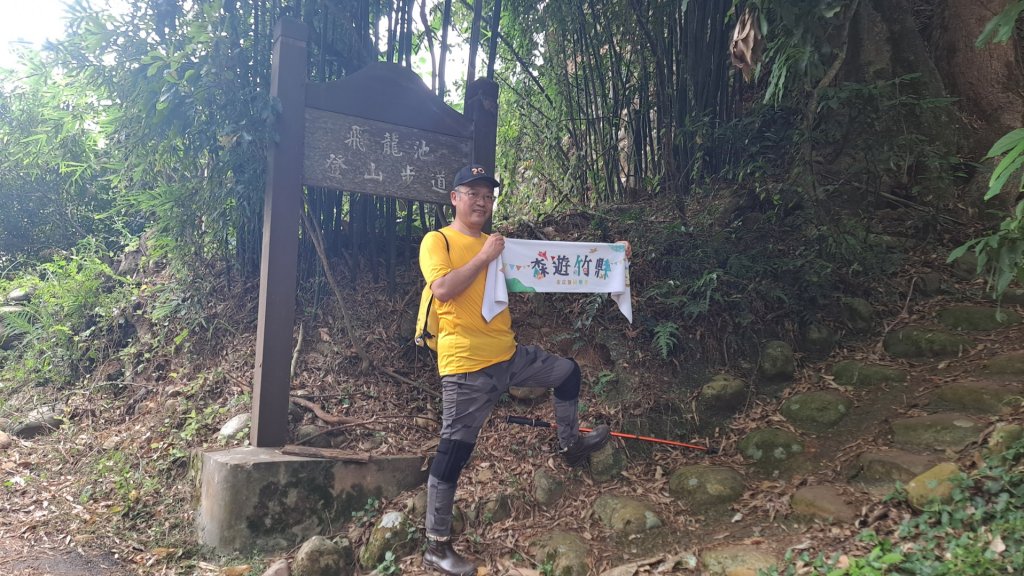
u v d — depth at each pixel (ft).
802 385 11.75
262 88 11.94
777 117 15.85
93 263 17.08
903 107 15.26
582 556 8.63
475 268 8.41
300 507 9.62
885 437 9.73
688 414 11.51
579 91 17.28
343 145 11.35
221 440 11.30
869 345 12.34
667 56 16.15
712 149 16.28
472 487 10.24
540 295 13.71
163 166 12.94
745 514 9.05
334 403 12.00
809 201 14.14
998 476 7.59
